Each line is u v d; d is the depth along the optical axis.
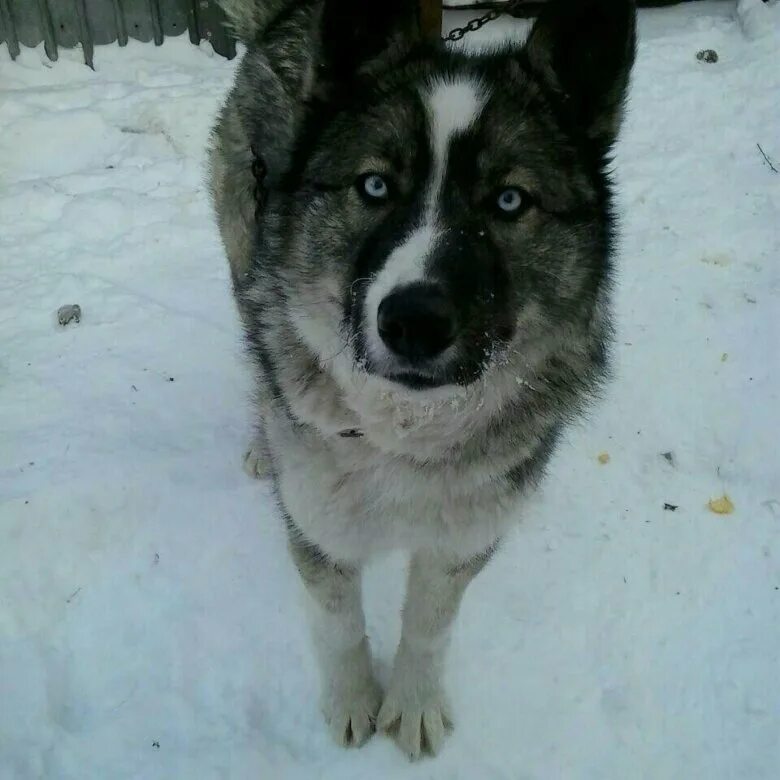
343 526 0.55
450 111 0.45
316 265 0.49
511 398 0.51
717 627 0.69
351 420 0.51
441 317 0.42
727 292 0.97
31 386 0.85
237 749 0.61
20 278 0.97
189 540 0.73
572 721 0.64
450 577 0.59
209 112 1.23
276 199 0.52
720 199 1.10
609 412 0.84
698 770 0.61
